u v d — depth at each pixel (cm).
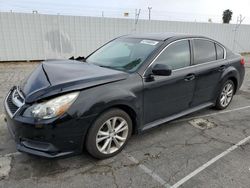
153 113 346
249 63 1252
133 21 1236
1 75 780
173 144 349
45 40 1084
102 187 254
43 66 339
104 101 277
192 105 414
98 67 339
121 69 338
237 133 393
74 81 273
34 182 257
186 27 1420
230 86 500
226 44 1675
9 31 1013
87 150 287
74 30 1122
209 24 1523
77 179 264
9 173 270
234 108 517
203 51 428
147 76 326
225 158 316
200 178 274
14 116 263
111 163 296
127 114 312
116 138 310
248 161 311
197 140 364
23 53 1060
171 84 356
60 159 285
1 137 347
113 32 1206
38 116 250
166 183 264
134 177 272
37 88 273
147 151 327
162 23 1322
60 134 257
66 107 256
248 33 1775
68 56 1145
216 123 431
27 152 264
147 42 377
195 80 397
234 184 265
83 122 266
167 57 359
